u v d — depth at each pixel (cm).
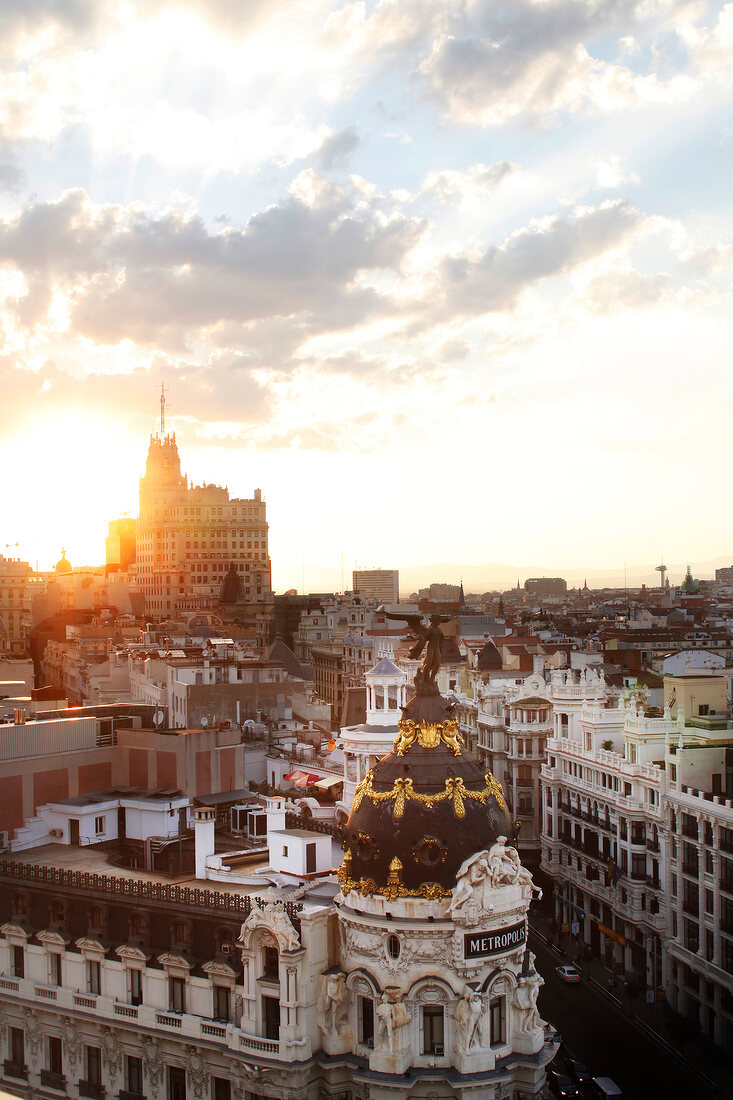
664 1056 10094
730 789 11269
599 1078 9181
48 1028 8144
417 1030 6875
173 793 10150
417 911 6875
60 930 8244
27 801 9975
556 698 14938
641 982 11869
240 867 8744
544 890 15362
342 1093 6994
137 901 7888
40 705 14075
